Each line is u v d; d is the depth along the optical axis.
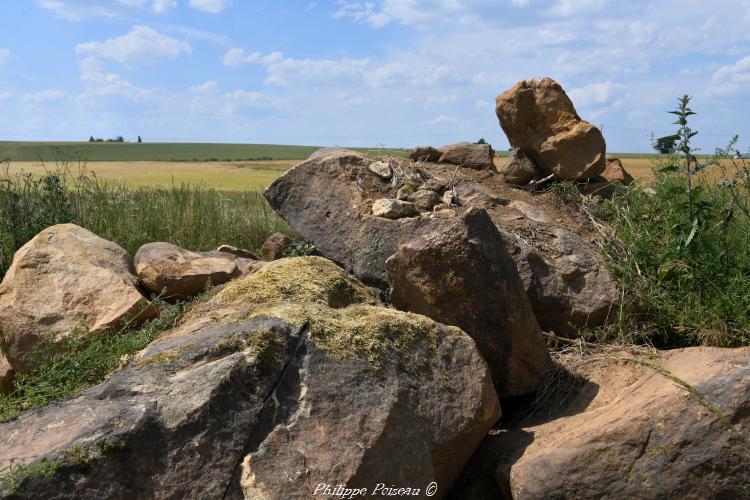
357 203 5.61
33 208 7.29
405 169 6.04
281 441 2.89
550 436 3.48
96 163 29.97
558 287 4.77
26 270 5.07
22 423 2.87
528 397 4.08
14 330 4.74
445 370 3.50
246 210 9.91
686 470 3.01
